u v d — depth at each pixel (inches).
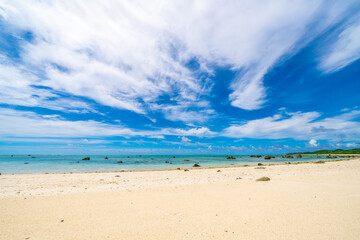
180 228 201.8
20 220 227.3
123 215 245.3
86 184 540.7
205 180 600.4
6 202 310.3
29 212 258.1
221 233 187.9
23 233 190.4
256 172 845.2
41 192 410.3
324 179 513.0
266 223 211.3
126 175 813.9
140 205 291.0
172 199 328.2
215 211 258.1
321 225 201.8
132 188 448.5
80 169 1267.2
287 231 189.3
